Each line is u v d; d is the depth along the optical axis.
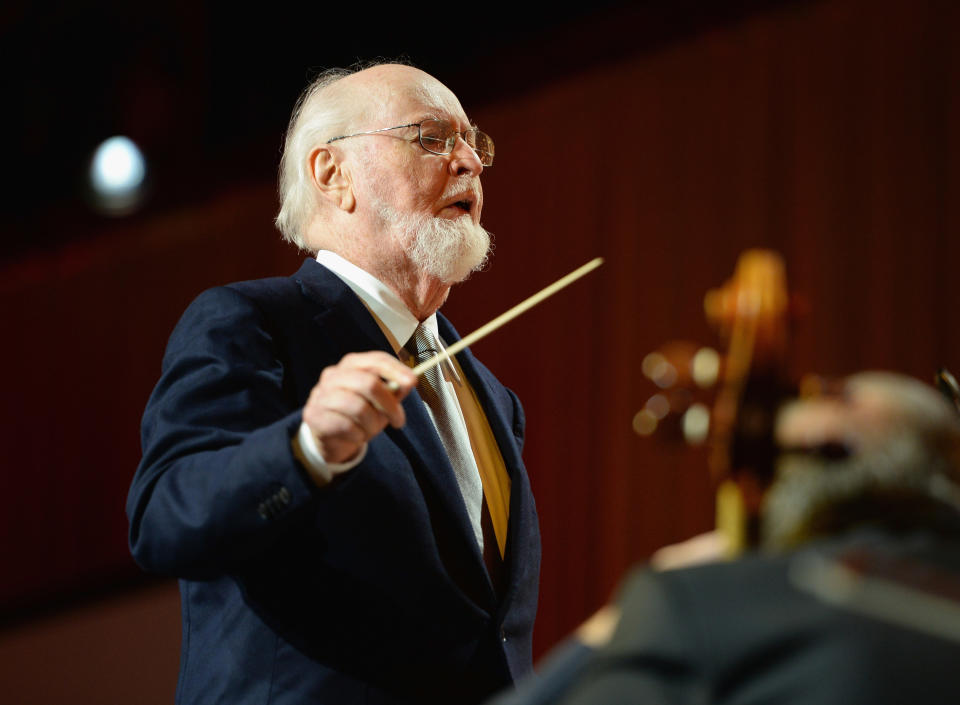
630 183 21.94
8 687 20.80
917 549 4.12
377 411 5.77
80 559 25.05
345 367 5.86
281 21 25.03
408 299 7.88
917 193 19.83
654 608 4.04
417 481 6.85
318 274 7.58
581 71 22.55
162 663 20.22
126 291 25.58
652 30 22.03
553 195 22.48
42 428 25.66
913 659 3.78
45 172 26.89
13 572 25.31
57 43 26.44
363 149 7.94
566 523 21.59
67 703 20.59
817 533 4.28
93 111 26.28
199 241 25.17
